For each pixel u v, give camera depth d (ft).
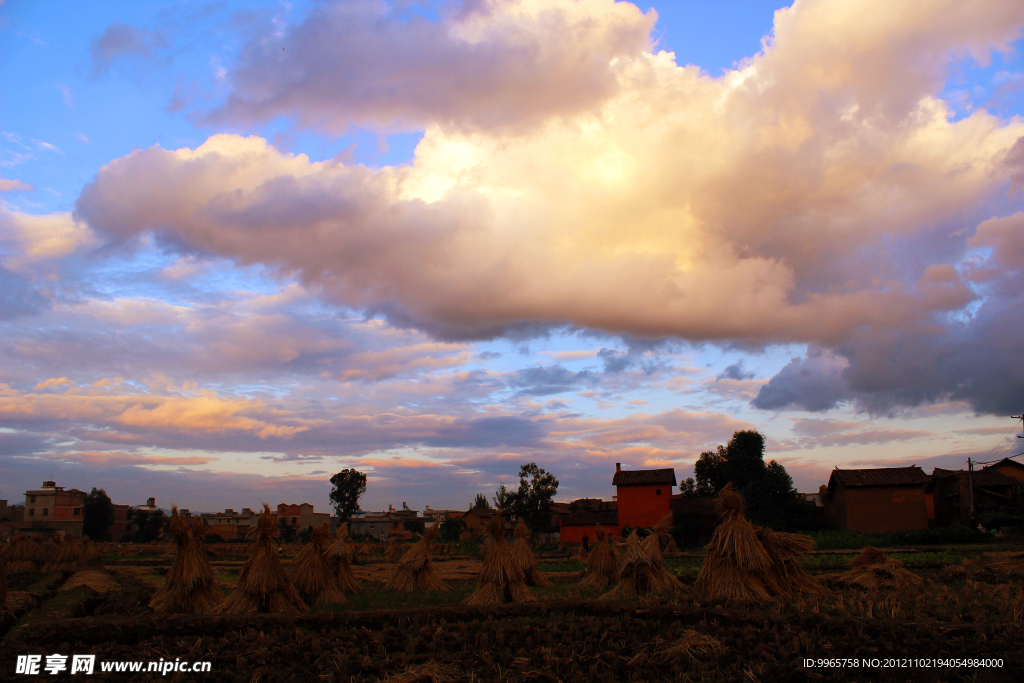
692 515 185.88
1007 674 29.22
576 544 190.90
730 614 39.60
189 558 50.62
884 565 56.18
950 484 199.72
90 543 92.94
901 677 29.37
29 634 37.93
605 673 30.73
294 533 268.00
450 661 32.83
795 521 188.24
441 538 247.50
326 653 33.83
